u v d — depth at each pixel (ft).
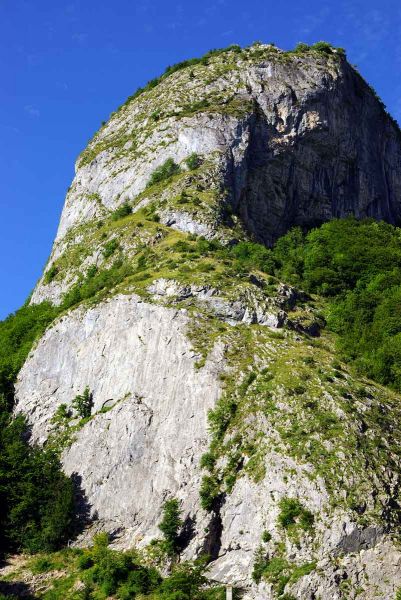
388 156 632.79
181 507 269.23
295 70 550.36
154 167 496.64
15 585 268.62
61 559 278.46
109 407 326.44
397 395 311.06
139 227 430.20
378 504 250.16
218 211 437.58
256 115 515.91
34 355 378.12
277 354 313.32
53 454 320.50
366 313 384.88
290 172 515.09
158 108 551.59
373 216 568.82
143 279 366.22
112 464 303.68
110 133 591.37
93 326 360.28
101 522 290.97
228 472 271.49
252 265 391.45
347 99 571.69
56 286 452.35
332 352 339.16
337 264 453.17
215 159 474.90
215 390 299.38
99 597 250.98
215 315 333.83
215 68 571.69
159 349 326.24
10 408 367.04
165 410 306.14
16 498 299.38
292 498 255.50
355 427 275.39
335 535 242.99
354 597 229.45
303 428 275.18
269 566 241.76
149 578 252.83
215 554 257.14
